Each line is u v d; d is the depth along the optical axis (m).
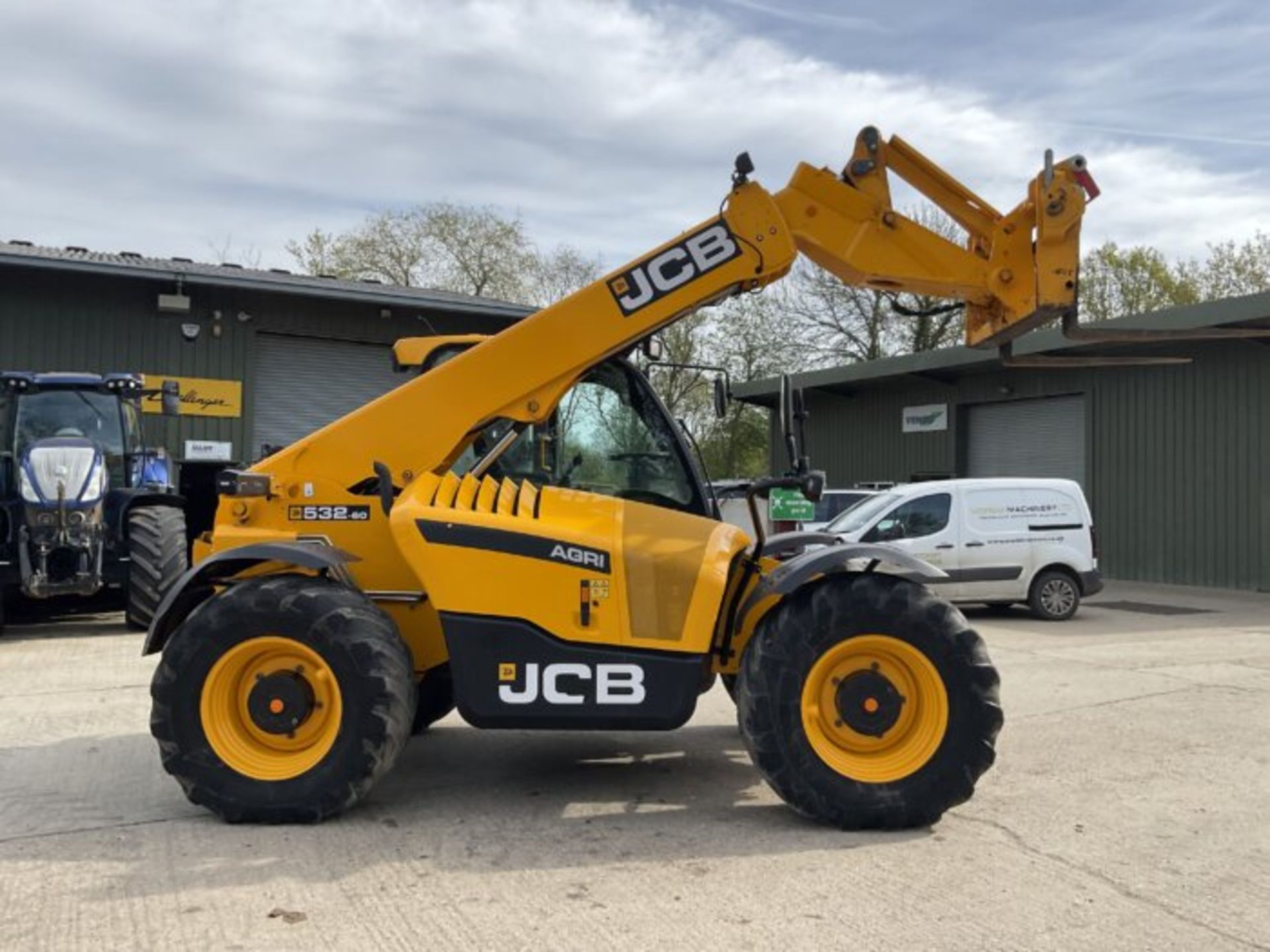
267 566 4.99
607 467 5.56
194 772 4.53
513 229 39.56
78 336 17.22
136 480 11.86
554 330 5.18
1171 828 4.64
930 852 4.28
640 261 5.19
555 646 4.63
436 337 6.11
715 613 4.70
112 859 4.15
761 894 3.81
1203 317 16.75
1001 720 4.53
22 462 10.09
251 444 18.55
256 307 18.62
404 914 3.63
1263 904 3.77
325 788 4.51
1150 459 18.78
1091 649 10.41
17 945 3.36
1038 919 3.61
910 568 4.66
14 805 4.88
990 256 5.21
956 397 22.95
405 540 4.63
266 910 3.66
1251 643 10.82
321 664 4.57
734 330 35.19
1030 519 13.09
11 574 10.22
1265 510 16.94
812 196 5.26
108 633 10.73
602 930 3.50
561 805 4.93
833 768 4.52
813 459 26.97
